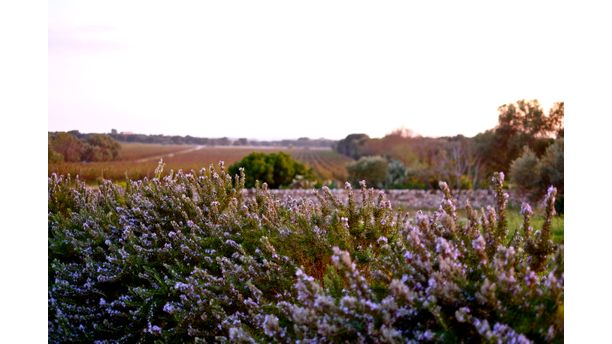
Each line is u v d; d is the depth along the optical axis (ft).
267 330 6.91
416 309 6.32
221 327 8.78
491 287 5.97
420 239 7.18
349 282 7.31
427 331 6.04
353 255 9.10
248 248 10.52
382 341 6.14
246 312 9.32
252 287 8.57
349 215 10.07
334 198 10.46
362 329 6.42
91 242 12.91
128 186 15.85
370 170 63.77
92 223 13.60
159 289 10.37
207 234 11.73
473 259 7.04
